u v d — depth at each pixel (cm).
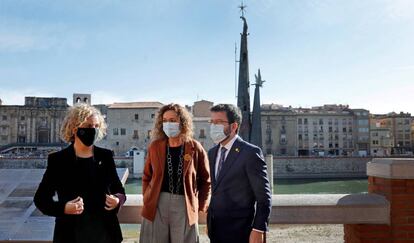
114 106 8169
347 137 9594
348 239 421
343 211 378
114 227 322
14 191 416
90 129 317
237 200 330
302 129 9431
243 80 2339
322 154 9312
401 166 372
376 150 10206
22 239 361
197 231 341
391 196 377
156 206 338
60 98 9425
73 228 308
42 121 9150
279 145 9275
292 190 5153
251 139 2294
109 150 341
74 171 313
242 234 326
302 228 870
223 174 335
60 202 303
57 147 8838
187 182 341
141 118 8019
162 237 336
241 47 2356
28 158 6588
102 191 320
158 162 345
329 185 5731
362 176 6938
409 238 372
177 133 348
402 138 11144
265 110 9425
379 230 381
